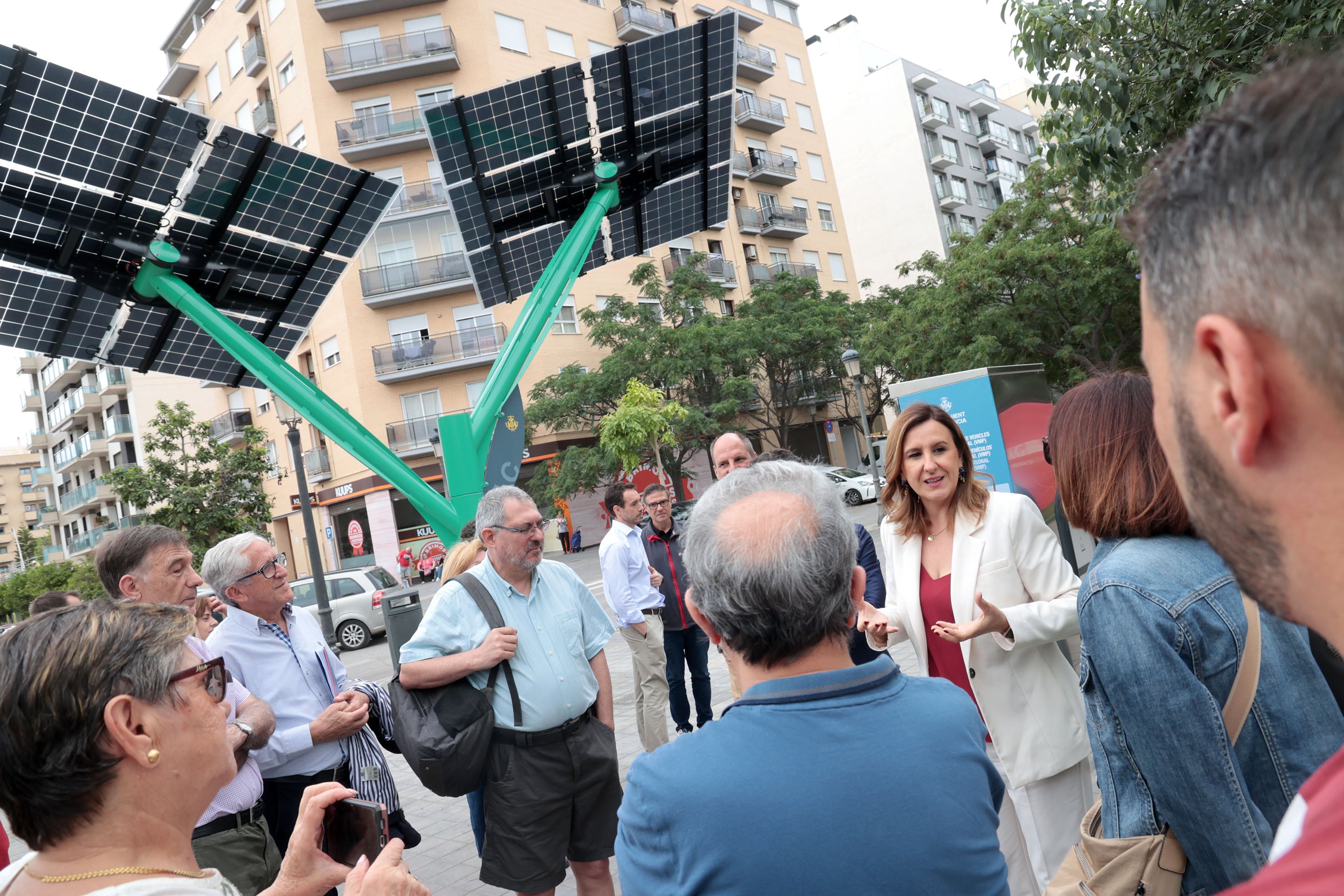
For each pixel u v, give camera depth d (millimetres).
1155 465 1564
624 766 5602
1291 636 1476
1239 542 485
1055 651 2668
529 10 31453
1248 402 427
